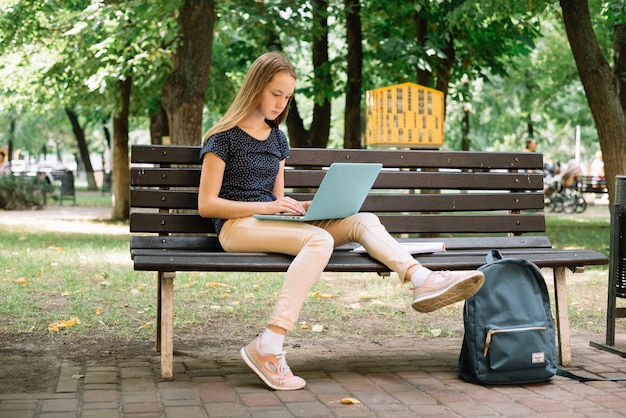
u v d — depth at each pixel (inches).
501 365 164.4
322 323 235.5
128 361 183.3
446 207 205.9
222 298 273.6
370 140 458.6
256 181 175.0
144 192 186.2
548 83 1032.8
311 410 146.3
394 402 152.8
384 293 291.4
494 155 210.7
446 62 560.4
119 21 473.7
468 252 183.8
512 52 611.2
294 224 165.6
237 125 173.2
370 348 203.3
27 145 1679.4
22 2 568.1
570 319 246.5
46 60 649.0
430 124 452.8
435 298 155.3
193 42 441.1
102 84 524.1
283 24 465.4
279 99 171.5
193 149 189.0
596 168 979.3
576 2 399.2
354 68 583.8
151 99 735.1
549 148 1854.1
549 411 147.8
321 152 199.0
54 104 794.2
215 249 184.4
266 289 293.1
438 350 201.8
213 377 169.6
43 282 295.7
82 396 152.7
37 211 855.1
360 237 168.4
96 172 1900.8
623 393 161.9
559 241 533.0
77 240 477.1
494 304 166.4
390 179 202.8
